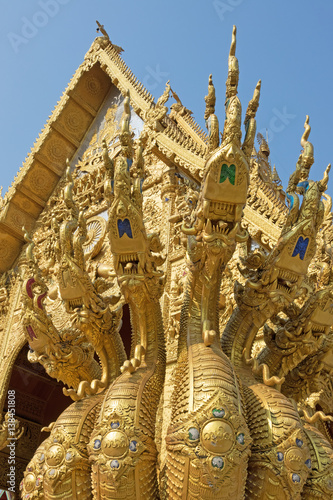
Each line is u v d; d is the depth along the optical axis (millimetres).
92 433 5043
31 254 6863
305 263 5359
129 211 5297
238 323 5762
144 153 13047
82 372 6641
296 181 5480
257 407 4969
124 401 4992
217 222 5113
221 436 4414
